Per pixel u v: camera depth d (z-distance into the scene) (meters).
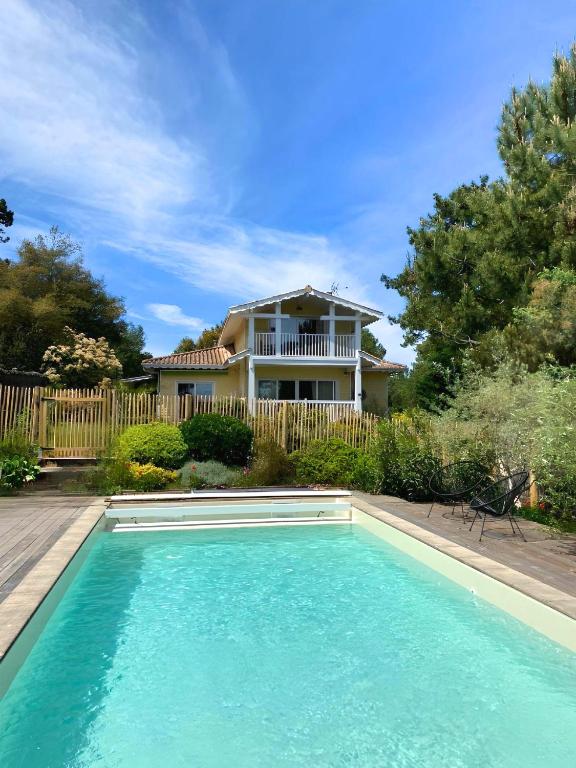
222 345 32.03
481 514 9.41
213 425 14.43
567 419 7.09
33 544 6.98
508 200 13.71
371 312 24.22
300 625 5.59
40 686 4.32
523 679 4.44
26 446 13.08
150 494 11.56
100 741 3.59
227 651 4.98
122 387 27.69
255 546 8.83
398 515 9.50
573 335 11.08
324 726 3.78
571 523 8.59
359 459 13.18
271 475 13.55
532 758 3.42
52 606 5.32
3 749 3.50
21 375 18.56
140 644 5.12
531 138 13.91
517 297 13.97
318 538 9.35
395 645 5.09
